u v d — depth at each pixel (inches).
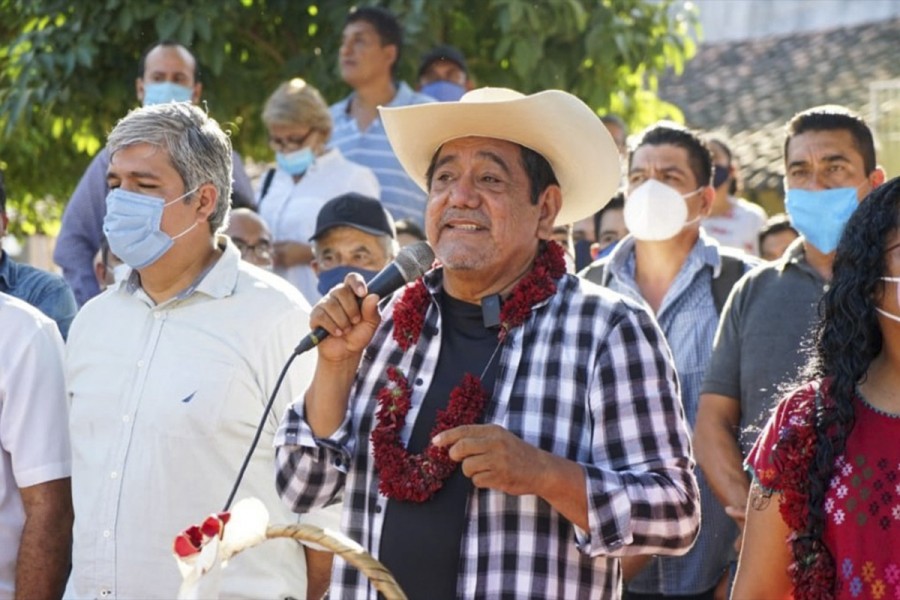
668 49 540.4
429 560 197.0
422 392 205.8
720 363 280.2
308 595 233.6
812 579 177.3
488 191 205.0
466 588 194.9
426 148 215.6
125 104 504.1
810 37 1177.4
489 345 205.8
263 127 534.3
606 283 317.4
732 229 488.4
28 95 495.2
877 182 285.0
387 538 200.1
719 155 490.6
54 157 548.1
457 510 197.3
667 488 195.5
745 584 185.6
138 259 229.5
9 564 237.6
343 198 335.0
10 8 530.6
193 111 236.8
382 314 215.0
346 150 423.5
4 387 235.1
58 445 237.3
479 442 185.6
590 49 501.7
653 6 538.3
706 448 275.6
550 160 211.9
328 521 229.0
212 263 235.0
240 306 230.1
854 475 177.6
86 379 231.6
